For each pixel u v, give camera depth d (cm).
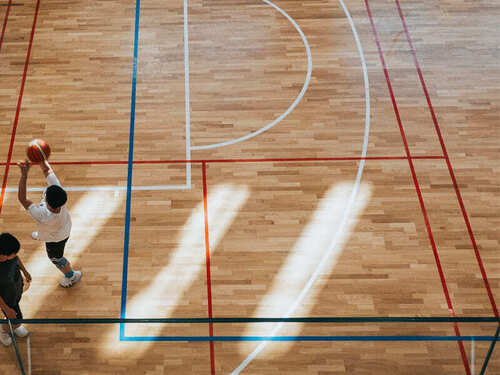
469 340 409
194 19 833
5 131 683
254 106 724
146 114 711
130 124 699
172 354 443
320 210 624
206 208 623
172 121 705
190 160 666
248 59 780
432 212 624
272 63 777
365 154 677
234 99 731
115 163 659
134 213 615
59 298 546
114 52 782
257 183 646
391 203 631
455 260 584
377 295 557
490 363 410
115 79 749
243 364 446
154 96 731
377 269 576
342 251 589
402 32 822
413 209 626
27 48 782
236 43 801
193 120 706
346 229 608
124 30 812
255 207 625
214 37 808
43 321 421
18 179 637
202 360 445
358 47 800
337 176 655
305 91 743
